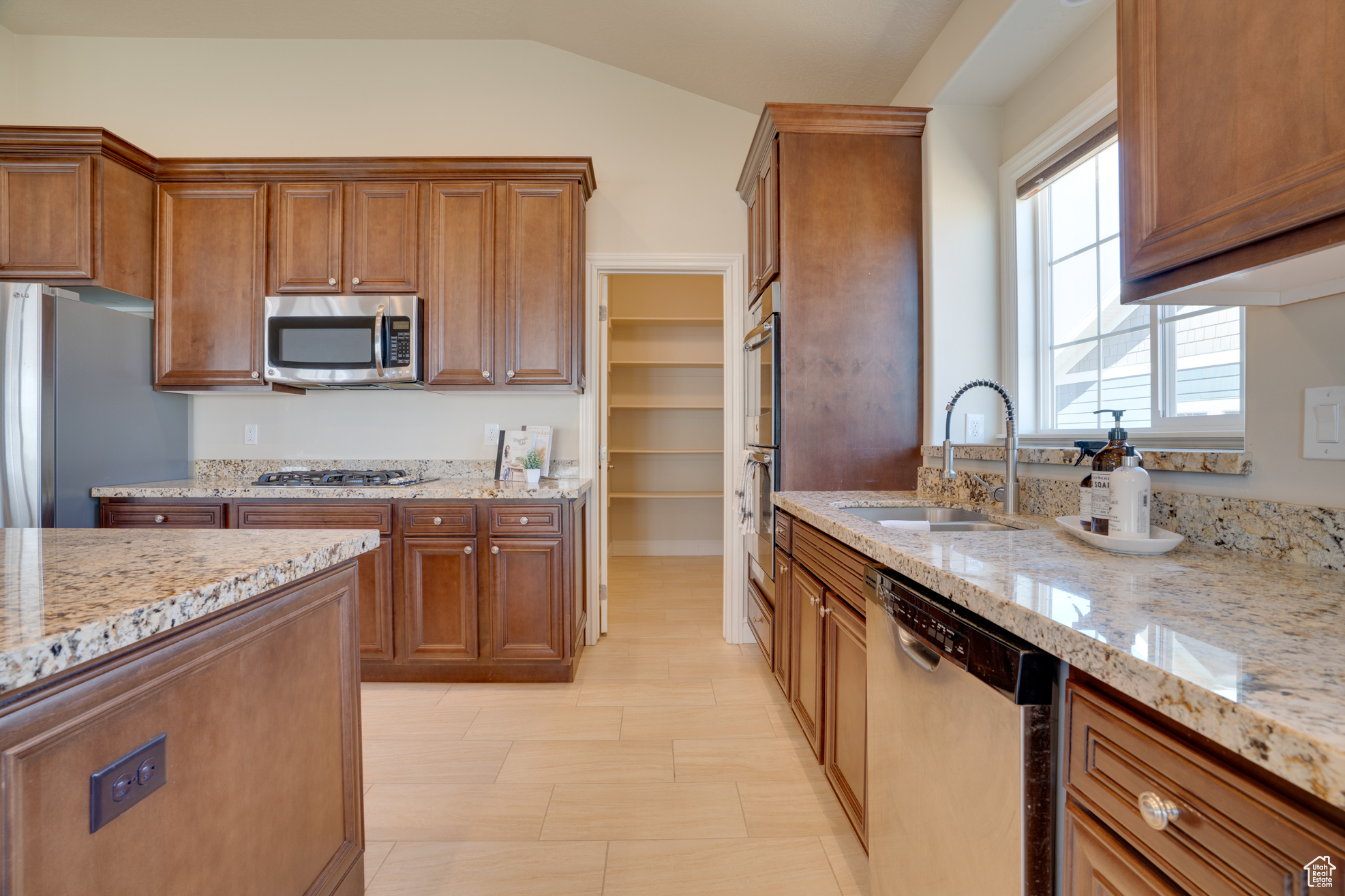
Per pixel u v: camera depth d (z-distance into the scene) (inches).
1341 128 26.1
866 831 53.7
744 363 120.7
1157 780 23.2
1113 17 70.0
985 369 91.5
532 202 107.1
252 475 120.6
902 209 94.6
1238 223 31.3
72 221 98.3
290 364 105.6
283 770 39.9
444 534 99.5
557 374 107.0
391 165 105.7
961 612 37.6
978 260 91.8
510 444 119.4
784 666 88.4
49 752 24.5
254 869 37.0
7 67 119.0
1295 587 34.5
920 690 41.4
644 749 79.2
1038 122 83.4
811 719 73.2
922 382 94.4
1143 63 38.2
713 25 99.9
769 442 97.6
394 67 122.0
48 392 92.6
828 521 64.1
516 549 99.5
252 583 34.0
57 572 33.9
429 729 84.4
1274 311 42.1
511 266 106.9
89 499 98.3
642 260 122.3
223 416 121.4
